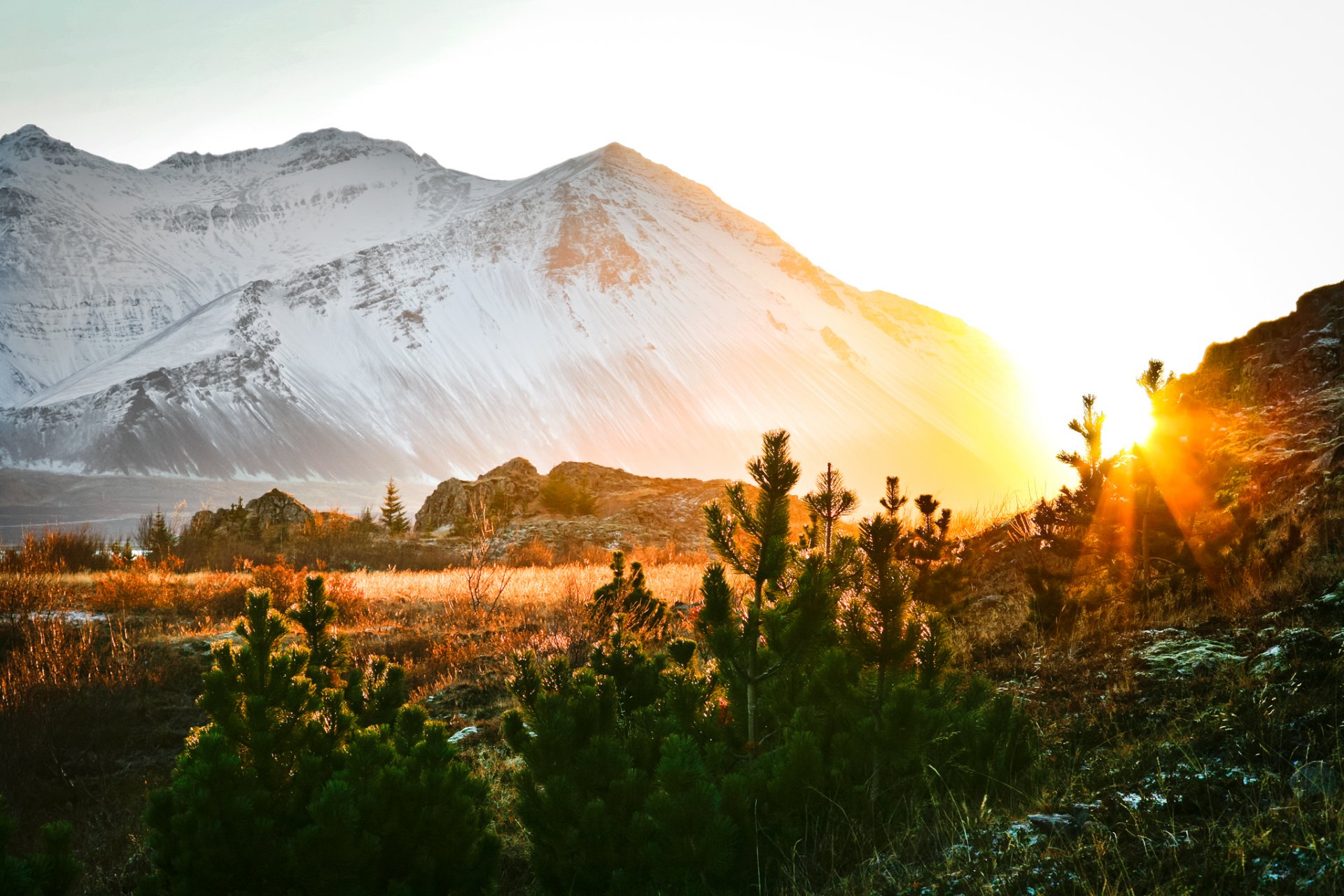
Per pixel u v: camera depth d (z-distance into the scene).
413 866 4.77
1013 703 5.20
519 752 5.32
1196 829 3.82
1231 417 11.34
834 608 5.50
